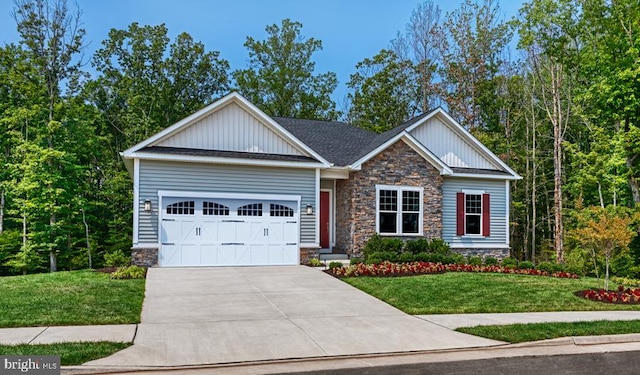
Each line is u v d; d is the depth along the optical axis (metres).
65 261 24.92
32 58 25.31
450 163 21.64
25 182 21.98
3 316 9.19
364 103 40.06
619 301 12.16
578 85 28.58
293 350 7.55
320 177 18.88
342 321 9.53
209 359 7.00
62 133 24.00
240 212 17.05
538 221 34.66
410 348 7.80
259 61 44.16
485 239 21.39
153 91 36.44
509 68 35.34
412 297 11.88
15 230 24.55
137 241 15.84
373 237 18.38
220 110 17.36
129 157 15.84
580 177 25.77
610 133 26.16
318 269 16.11
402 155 19.62
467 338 8.45
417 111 40.72
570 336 8.61
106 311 9.78
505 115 35.75
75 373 6.36
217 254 16.67
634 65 21.52
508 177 21.69
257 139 17.73
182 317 9.59
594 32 23.92
